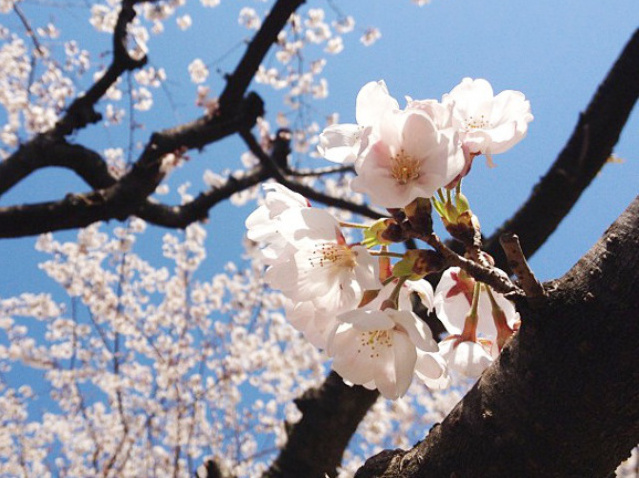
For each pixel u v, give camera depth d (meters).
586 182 3.35
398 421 8.23
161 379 8.13
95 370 8.53
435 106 1.02
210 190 4.96
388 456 1.12
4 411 8.23
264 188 1.17
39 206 3.95
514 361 0.98
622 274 0.91
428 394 8.23
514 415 0.96
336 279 1.07
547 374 0.94
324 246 1.08
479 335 1.26
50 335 8.55
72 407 8.53
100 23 7.48
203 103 6.63
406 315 1.03
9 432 8.26
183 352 8.49
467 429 1.00
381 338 1.08
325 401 3.10
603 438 0.92
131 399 8.41
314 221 1.06
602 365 0.90
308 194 5.23
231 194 5.00
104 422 8.34
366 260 1.04
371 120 1.04
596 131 3.35
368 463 1.12
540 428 0.94
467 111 1.15
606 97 3.38
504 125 1.06
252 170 5.28
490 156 1.08
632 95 3.34
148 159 4.35
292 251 1.08
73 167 4.46
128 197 4.21
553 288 0.95
